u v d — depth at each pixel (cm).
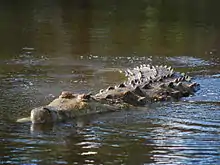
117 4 9250
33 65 4256
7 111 2859
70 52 4866
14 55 4688
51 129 2550
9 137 2419
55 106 2802
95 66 4291
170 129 2569
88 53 4841
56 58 4581
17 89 3403
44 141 2366
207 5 9206
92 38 5669
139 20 7244
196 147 2302
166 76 3700
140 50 5066
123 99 3084
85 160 2141
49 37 5678
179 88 3438
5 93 3284
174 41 5603
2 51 4872
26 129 2542
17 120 2686
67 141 2375
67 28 6338
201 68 4294
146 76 3756
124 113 2891
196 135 2473
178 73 3919
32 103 3036
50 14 7619
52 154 2203
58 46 5169
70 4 9019
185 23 7012
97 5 9019
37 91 3353
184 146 2312
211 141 2381
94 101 2955
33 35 5781
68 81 3700
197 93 3419
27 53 4781
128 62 4488
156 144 2339
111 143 2350
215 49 5172
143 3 9494
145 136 2458
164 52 4984
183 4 9344
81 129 2558
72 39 5572
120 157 2177
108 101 3023
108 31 6194
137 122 2705
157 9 8619
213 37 5894
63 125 2622
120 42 5466
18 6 8475
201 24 6931
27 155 2194
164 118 2783
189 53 4950
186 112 2919
